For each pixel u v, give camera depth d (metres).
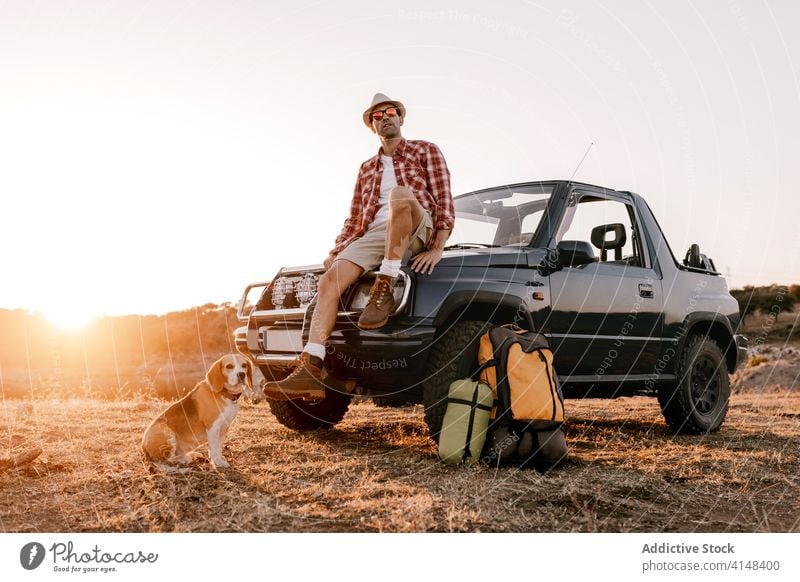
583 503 2.74
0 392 7.17
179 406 3.26
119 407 5.77
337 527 2.36
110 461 3.36
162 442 3.16
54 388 7.72
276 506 2.57
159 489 2.83
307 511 2.53
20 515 2.49
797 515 2.78
